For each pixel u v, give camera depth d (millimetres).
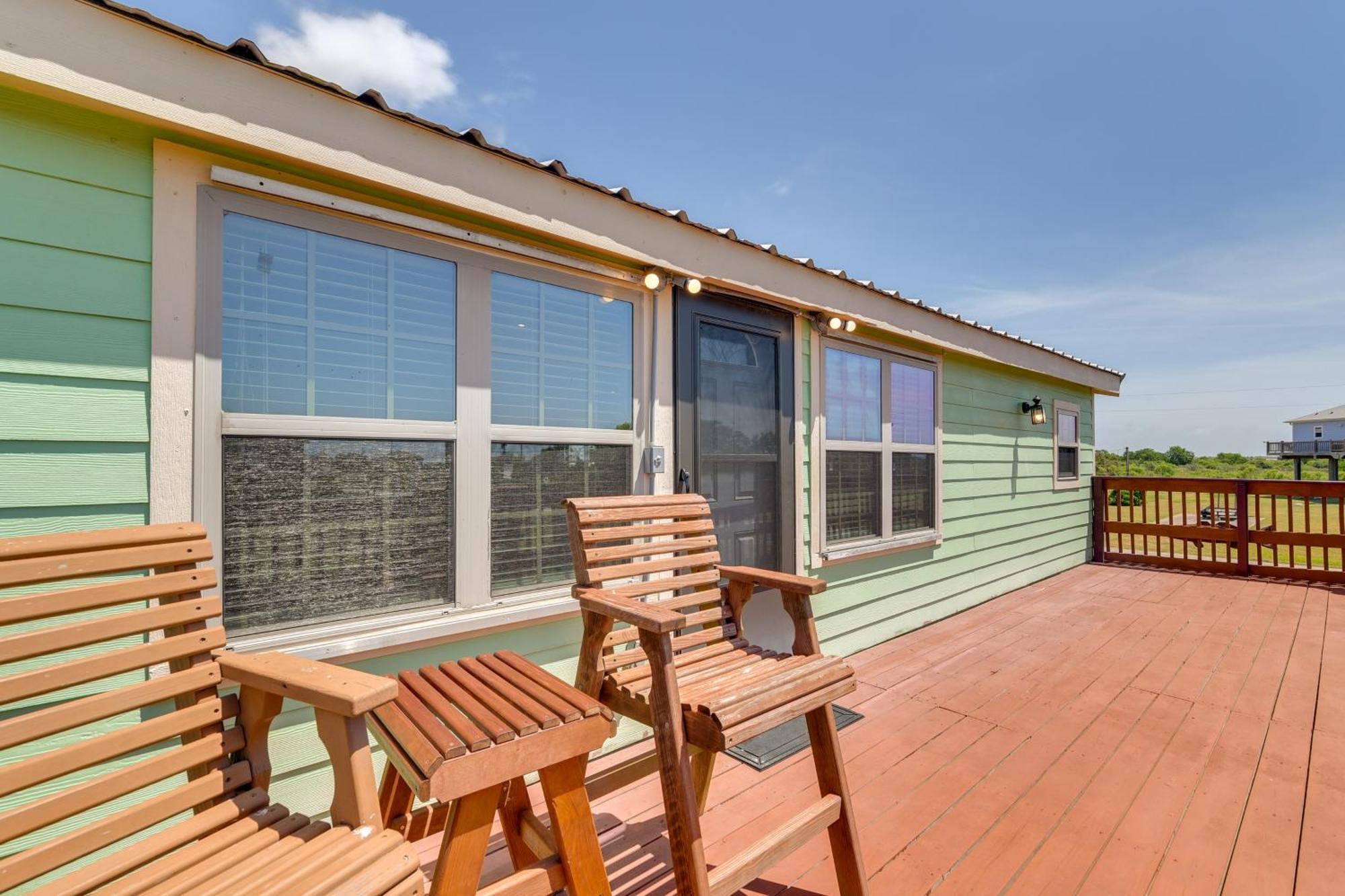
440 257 1918
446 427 1914
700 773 1755
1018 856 1663
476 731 1035
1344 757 2227
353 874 826
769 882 1560
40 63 1220
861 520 3668
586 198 2158
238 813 1001
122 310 1419
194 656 1120
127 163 1431
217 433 1528
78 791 928
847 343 3557
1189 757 2230
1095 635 3865
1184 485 6176
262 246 1606
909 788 2020
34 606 965
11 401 1305
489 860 1652
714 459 2766
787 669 1417
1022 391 5441
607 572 1590
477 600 1969
